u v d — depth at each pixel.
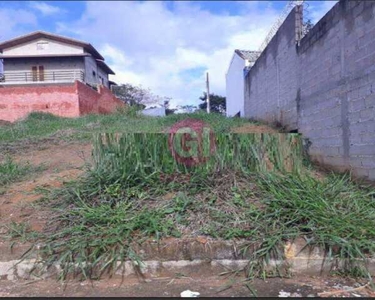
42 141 6.66
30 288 2.35
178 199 2.95
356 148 4.06
